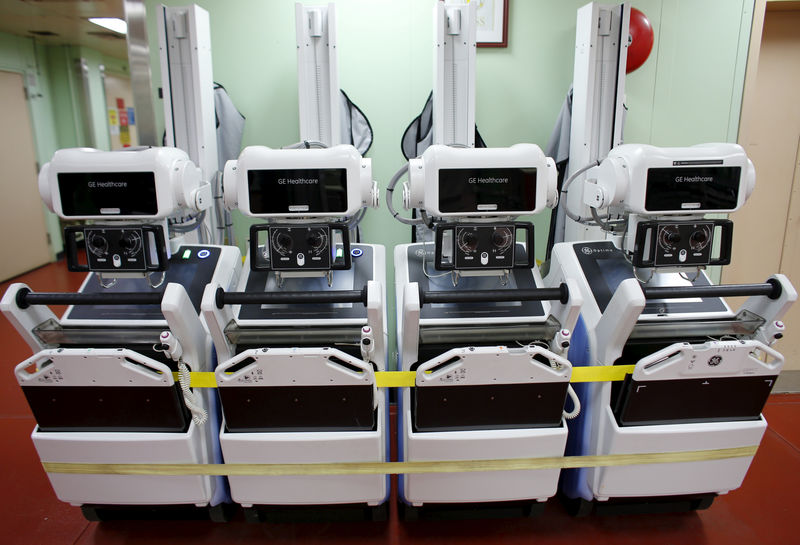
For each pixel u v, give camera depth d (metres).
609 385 1.79
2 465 2.37
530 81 2.73
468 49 2.42
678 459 1.81
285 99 2.69
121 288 1.86
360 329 1.75
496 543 1.92
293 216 1.65
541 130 2.80
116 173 1.59
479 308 1.84
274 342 1.76
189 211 1.83
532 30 2.67
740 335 1.87
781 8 2.83
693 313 1.84
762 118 3.06
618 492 1.86
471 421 1.75
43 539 1.95
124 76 7.79
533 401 1.71
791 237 3.23
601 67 2.48
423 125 2.66
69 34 5.55
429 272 1.96
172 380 1.65
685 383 1.71
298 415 1.71
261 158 1.60
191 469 1.76
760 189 3.15
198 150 2.41
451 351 1.59
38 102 5.88
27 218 5.57
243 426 1.74
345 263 1.70
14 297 1.64
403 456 1.91
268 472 1.75
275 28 2.62
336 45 2.42
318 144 2.00
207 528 2.00
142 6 2.24
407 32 2.63
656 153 1.65
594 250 2.05
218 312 1.67
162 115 2.67
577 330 1.96
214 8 2.59
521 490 1.82
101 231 1.63
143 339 1.74
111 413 1.72
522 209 1.66
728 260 1.75
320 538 1.95
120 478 1.79
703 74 2.77
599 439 1.84
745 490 2.20
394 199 2.84
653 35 2.70
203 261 1.98
